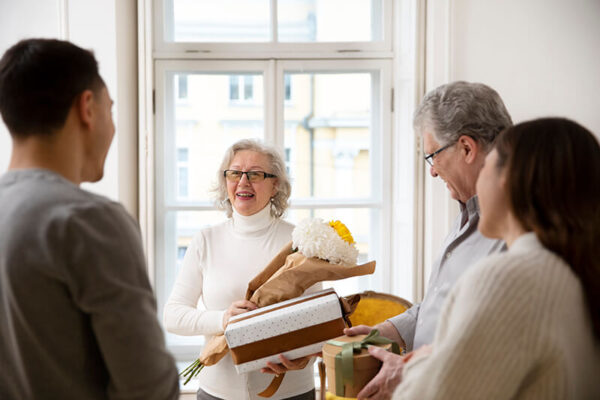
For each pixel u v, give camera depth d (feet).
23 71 2.81
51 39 2.96
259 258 5.99
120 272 2.69
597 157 2.80
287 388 5.65
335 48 9.45
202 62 9.39
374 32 9.55
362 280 9.77
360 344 4.32
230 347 4.90
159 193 9.43
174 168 9.58
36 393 2.67
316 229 5.13
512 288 2.55
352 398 4.28
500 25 8.20
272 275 5.41
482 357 2.52
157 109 9.36
